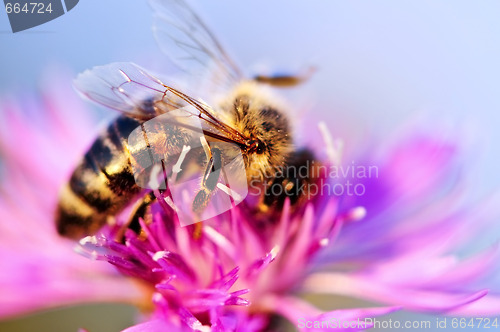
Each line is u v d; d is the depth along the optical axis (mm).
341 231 73
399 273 72
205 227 67
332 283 71
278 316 69
